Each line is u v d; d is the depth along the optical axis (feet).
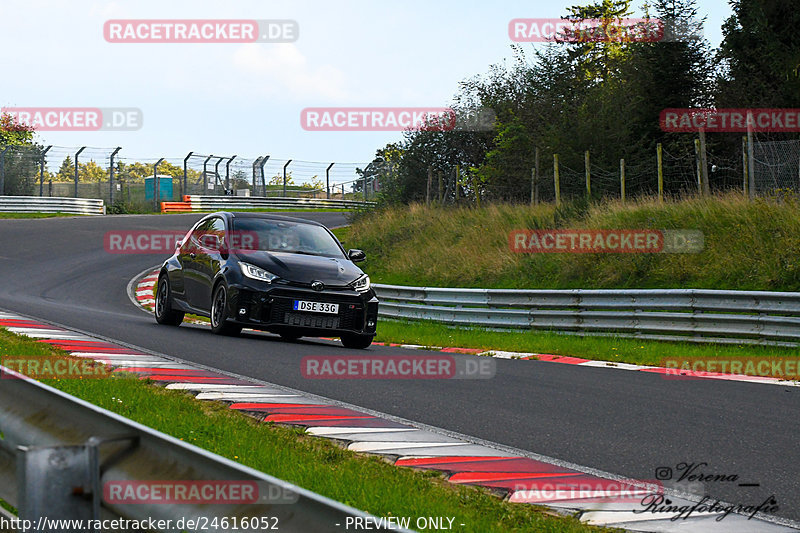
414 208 287.07
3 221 377.30
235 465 22.86
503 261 211.61
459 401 77.82
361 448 56.65
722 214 184.85
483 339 142.31
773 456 59.11
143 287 233.55
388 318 188.24
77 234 343.05
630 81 296.10
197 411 64.28
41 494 24.68
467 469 52.11
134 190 489.26
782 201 178.19
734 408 78.54
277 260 115.55
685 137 279.69
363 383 85.51
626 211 206.80
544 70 336.08
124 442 27.04
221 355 98.84
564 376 98.84
